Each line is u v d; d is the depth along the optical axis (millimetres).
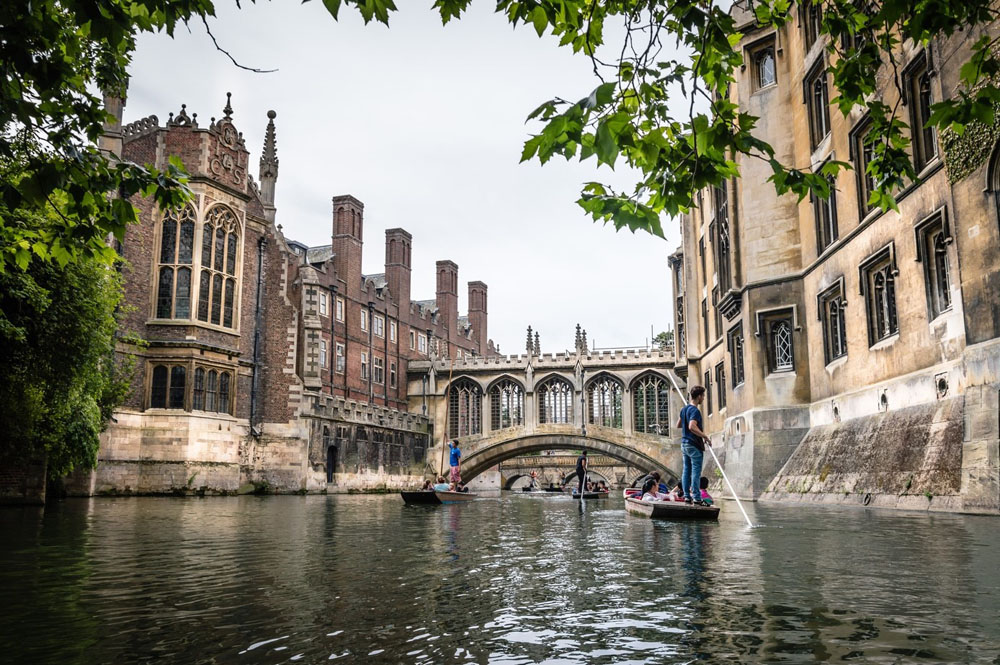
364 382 52281
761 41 23969
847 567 5508
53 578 5367
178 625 3756
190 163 32094
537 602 4324
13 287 15078
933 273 15023
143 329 30797
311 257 53625
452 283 70125
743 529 9180
